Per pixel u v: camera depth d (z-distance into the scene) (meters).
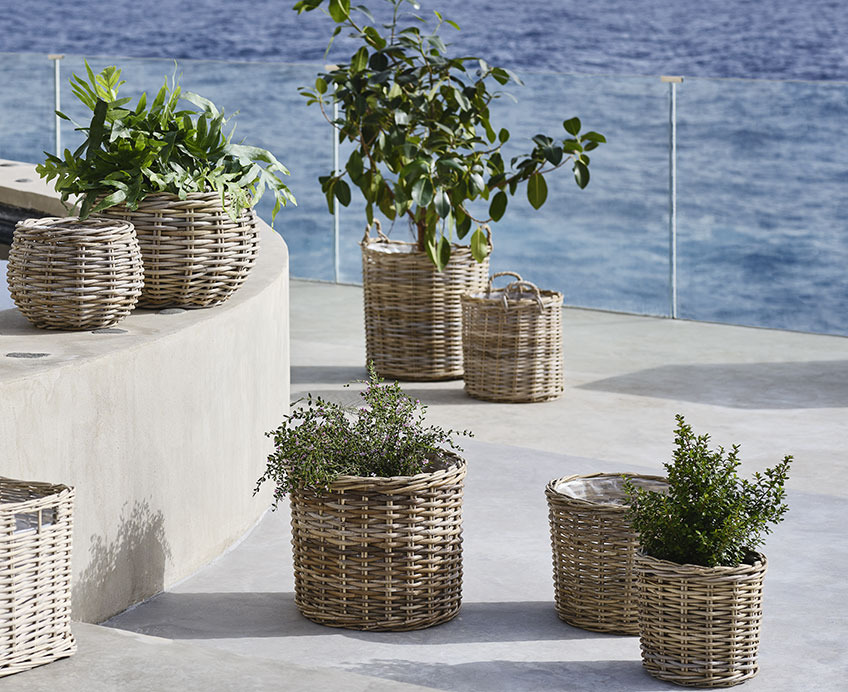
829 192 9.09
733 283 9.31
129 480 4.28
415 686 3.20
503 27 44.84
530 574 4.71
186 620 4.26
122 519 4.25
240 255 4.97
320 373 7.68
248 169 5.06
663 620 3.82
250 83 10.42
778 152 9.14
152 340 4.36
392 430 4.30
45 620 3.28
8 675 3.20
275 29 46.72
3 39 48.56
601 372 7.85
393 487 4.11
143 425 4.33
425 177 7.02
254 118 10.45
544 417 6.86
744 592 3.79
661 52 43.66
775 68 42.56
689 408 7.06
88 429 4.05
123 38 48.03
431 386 7.52
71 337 4.37
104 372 4.11
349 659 3.96
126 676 3.21
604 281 9.69
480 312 7.11
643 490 3.96
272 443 5.36
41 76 10.75
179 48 47.53
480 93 7.62
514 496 5.56
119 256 4.51
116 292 4.50
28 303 4.45
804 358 8.23
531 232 9.89
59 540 3.30
